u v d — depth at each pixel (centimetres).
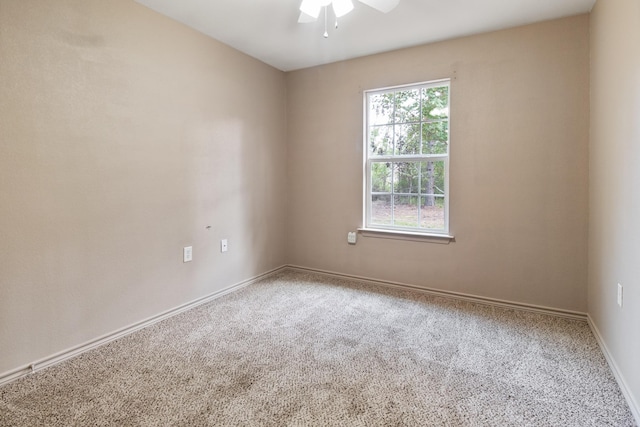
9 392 175
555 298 273
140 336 238
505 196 286
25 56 184
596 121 235
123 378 188
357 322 262
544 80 267
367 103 350
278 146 387
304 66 372
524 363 203
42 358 197
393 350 219
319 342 230
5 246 180
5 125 178
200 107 290
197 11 252
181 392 176
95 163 218
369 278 356
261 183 364
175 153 271
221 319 268
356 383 184
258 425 152
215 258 312
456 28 278
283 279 371
